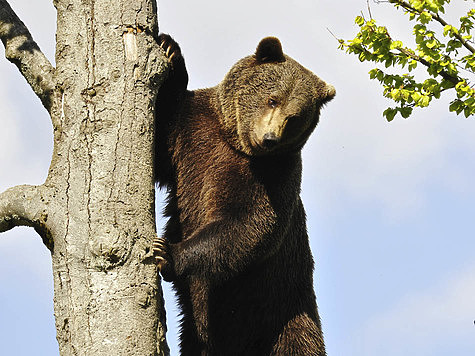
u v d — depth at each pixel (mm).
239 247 11195
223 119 12195
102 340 7559
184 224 12031
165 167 12062
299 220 13422
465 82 11430
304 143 12375
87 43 8695
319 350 13414
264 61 12242
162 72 9117
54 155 8453
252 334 12789
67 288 7797
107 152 8273
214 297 12156
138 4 9023
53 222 8023
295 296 13305
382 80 11898
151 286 8008
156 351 7812
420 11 11227
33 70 9047
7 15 9617
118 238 7902
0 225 8242
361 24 11695
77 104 8461
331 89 12594
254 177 11797
